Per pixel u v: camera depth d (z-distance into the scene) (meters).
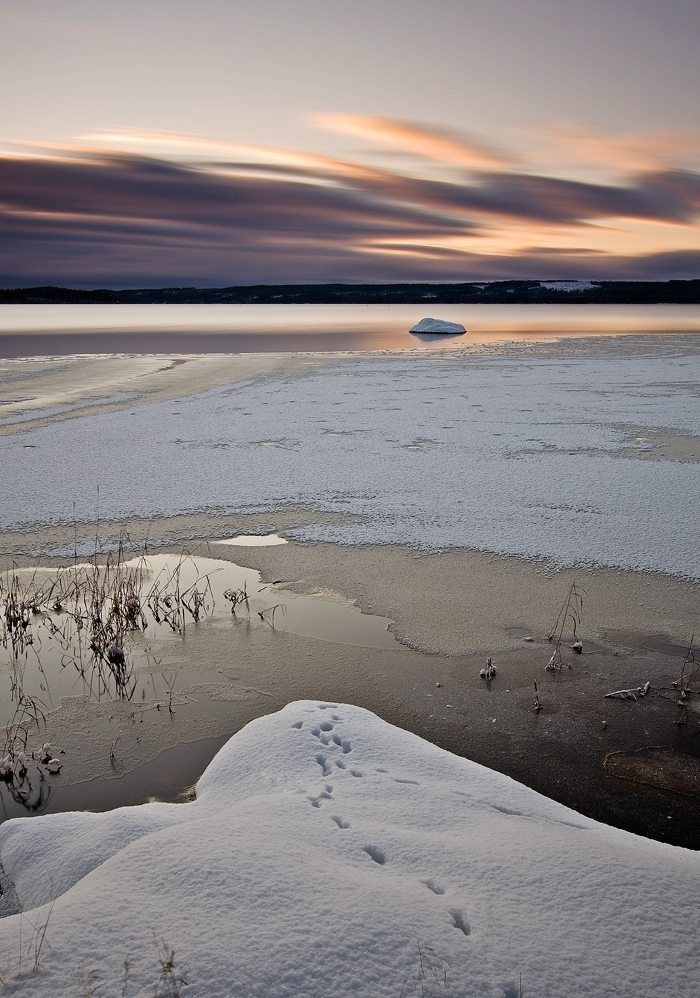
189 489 10.47
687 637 6.11
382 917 2.29
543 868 2.67
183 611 6.70
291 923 2.24
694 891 2.56
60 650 6.09
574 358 29.20
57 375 24.34
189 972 2.04
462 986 2.06
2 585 7.26
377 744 4.09
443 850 2.82
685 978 2.14
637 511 9.20
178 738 4.79
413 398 18.89
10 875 3.17
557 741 4.79
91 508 9.63
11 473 11.30
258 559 7.91
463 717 5.05
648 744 4.77
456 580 7.28
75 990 2.00
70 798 4.17
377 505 9.67
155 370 25.94
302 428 14.82
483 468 11.48
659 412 16.30
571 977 2.12
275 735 4.14
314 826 2.98
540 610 6.62
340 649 5.99
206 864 2.53
